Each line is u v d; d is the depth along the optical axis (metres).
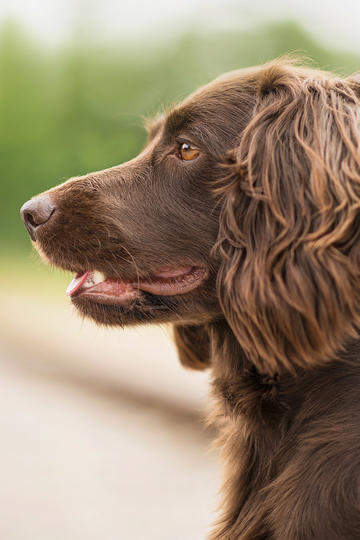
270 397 2.38
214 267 2.52
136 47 19.41
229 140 2.49
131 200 2.64
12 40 20.30
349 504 2.12
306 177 2.22
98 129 19.39
